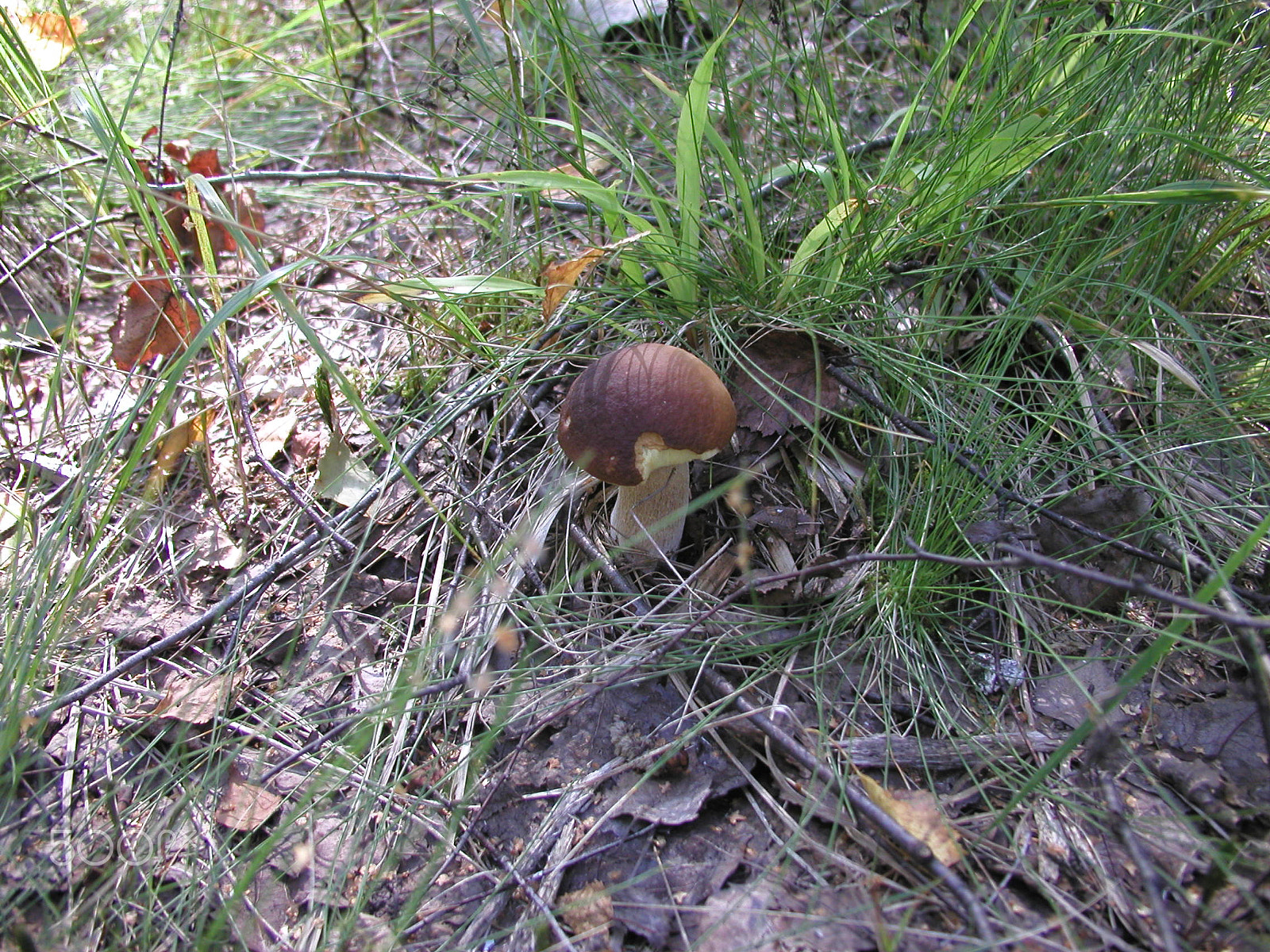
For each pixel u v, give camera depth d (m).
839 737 0.38
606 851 0.36
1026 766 0.36
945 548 0.41
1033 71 0.47
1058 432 0.45
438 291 0.44
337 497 0.48
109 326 0.59
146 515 0.48
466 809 0.37
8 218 0.59
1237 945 0.30
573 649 0.42
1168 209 0.45
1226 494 0.43
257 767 0.37
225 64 0.70
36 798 0.38
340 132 0.68
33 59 0.55
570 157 0.48
